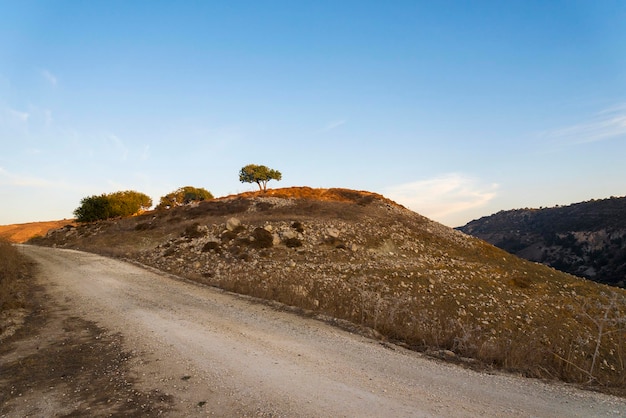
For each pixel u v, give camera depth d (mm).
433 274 29188
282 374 6551
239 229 37812
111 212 66625
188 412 5176
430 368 7012
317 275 25938
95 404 5551
